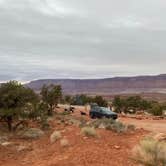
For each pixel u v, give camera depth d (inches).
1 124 1051.3
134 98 2657.5
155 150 409.1
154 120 1664.6
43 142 759.1
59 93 1605.6
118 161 460.8
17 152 678.5
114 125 842.2
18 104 988.6
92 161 471.8
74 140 654.5
